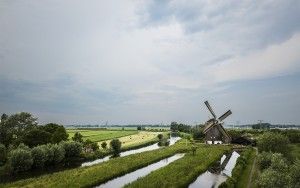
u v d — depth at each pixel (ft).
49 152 241.35
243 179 181.27
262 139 231.91
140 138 533.96
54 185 166.81
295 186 122.21
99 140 460.55
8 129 302.86
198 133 477.36
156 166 250.78
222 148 353.31
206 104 429.79
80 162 273.75
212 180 194.08
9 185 165.89
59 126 309.63
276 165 147.74
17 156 208.13
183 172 205.26
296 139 362.12
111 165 233.14
